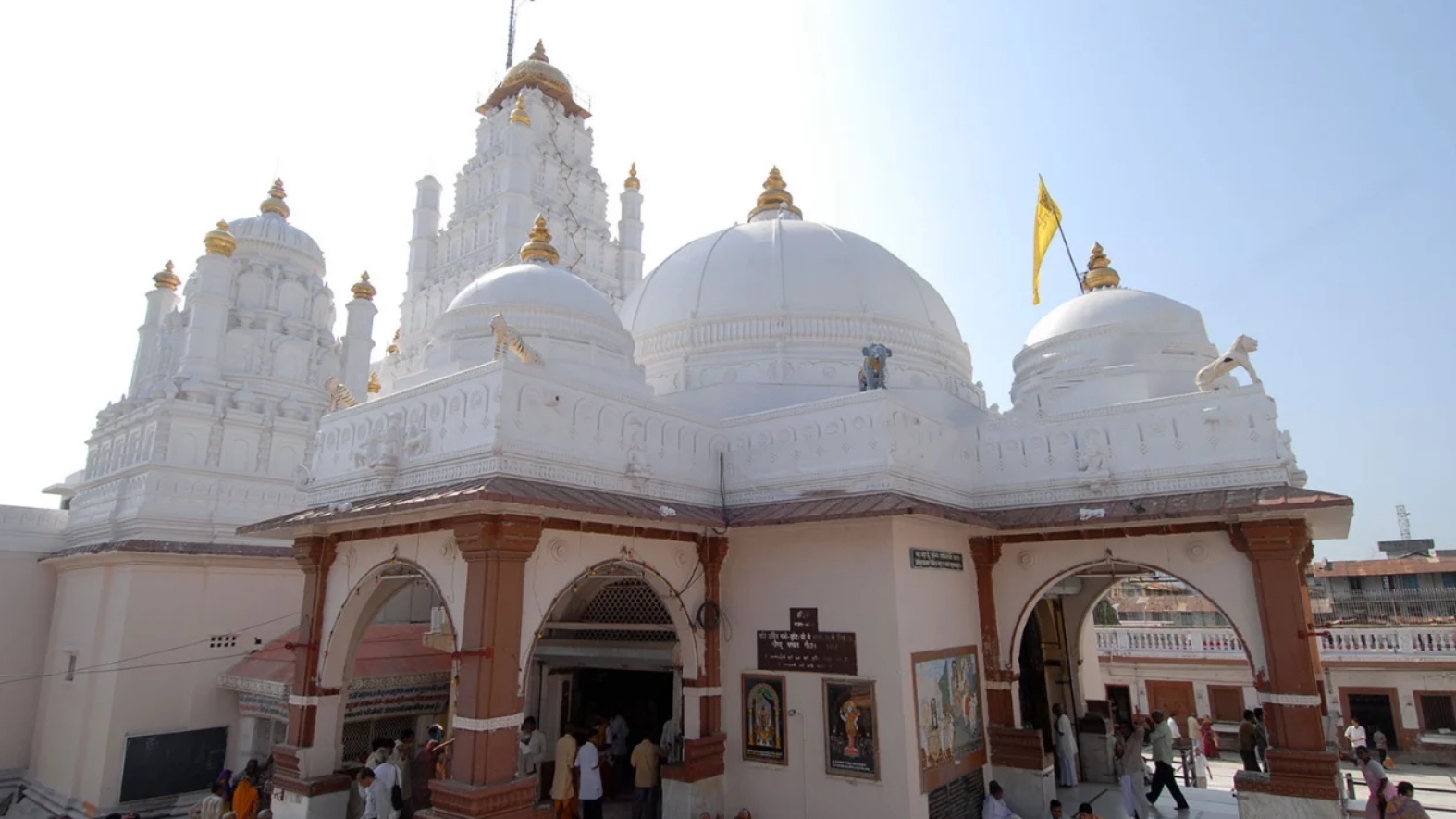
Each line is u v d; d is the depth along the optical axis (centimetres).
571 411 1195
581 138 3491
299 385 2475
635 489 1264
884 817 1150
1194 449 1288
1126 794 1416
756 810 1274
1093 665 2158
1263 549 1187
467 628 1059
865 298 1898
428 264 3300
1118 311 1653
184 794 1850
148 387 2430
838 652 1245
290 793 1298
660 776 1373
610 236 3412
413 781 1343
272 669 1817
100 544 1959
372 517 1140
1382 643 2300
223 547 1977
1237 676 2453
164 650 1872
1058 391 1549
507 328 1266
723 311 1880
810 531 1316
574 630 1577
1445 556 3838
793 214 2347
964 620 1399
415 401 1250
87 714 1848
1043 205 2067
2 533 2156
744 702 1328
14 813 1950
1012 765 1368
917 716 1191
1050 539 1409
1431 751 2158
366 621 1387
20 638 2144
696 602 1351
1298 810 1107
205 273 2316
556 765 1313
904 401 1334
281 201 2795
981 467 1498
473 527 1062
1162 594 4369
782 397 1702
